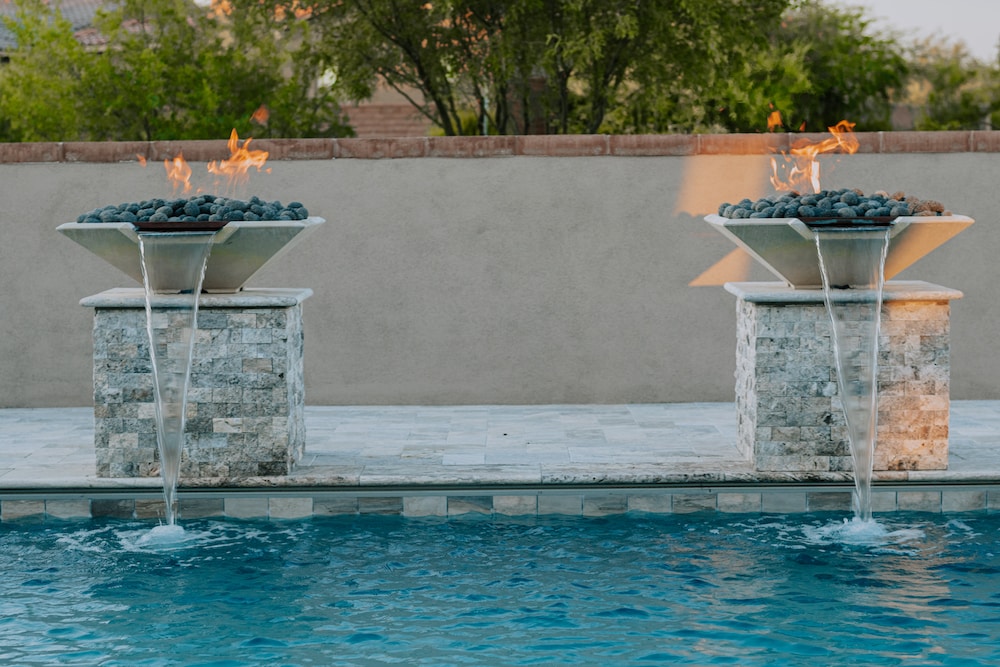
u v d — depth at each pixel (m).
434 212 9.85
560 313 9.91
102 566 6.23
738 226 7.11
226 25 24.70
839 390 7.20
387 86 23.56
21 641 5.15
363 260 9.90
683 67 22.09
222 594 5.77
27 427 9.09
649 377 9.95
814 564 6.14
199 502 7.23
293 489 7.23
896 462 7.26
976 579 5.87
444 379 9.99
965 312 9.84
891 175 9.66
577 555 6.36
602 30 20.16
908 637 5.09
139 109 23.78
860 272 7.16
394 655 4.94
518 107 22.39
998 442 8.07
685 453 7.82
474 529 6.89
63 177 9.83
